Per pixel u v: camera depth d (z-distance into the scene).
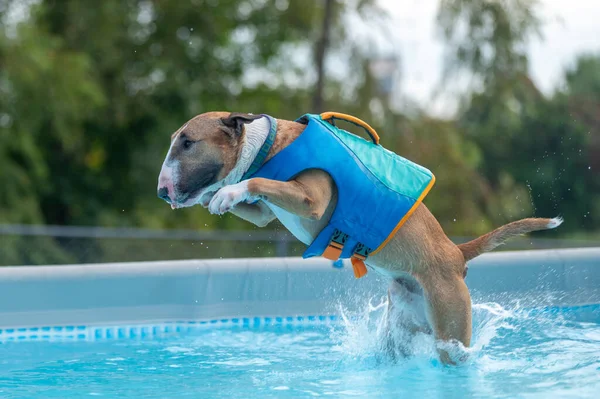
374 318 6.34
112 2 16.14
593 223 16.20
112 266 6.43
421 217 5.07
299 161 4.60
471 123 17.06
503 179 15.91
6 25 14.73
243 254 9.41
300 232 4.90
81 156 17.05
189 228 16.02
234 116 4.54
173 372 5.00
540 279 6.97
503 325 6.14
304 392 4.47
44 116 14.98
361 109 15.50
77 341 5.99
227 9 17.95
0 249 8.88
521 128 16.67
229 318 6.65
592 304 7.06
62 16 16.81
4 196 14.26
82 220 16.83
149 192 17.28
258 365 5.18
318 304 6.82
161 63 16.94
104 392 4.52
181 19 17.50
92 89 14.95
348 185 4.71
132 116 17.56
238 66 18.80
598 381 4.61
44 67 14.09
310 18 16.97
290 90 18.27
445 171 15.24
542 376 4.75
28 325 6.11
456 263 5.07
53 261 9.02
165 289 6.48
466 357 5.00
